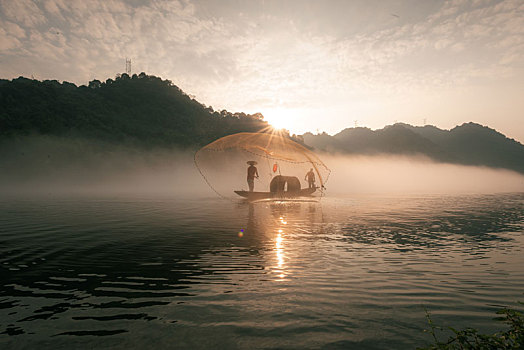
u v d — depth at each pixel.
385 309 3.32
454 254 5.85
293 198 20.61
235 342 2.62
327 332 2.80
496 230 8.64
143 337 2.71
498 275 4.54
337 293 3.81
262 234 7.97
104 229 8.73
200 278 4.41
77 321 3.04
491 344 2.12
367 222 10.17
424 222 10.18
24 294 3.78
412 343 2.59
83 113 111.62
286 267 4.96
